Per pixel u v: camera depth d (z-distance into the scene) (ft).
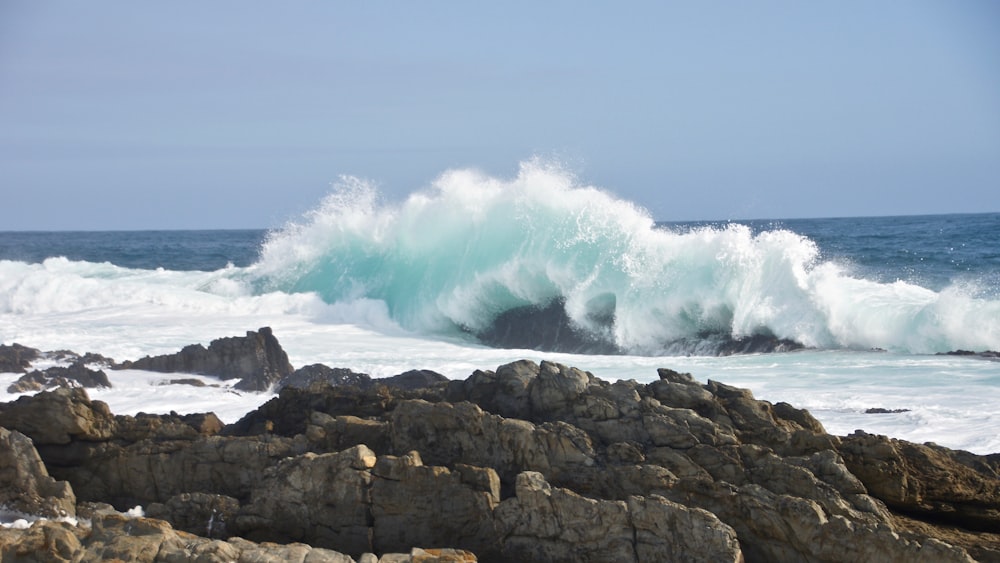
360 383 63.41
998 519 40.70
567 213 105.70
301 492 42.47
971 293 93.56
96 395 68.69
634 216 103.96
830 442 42.60
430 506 41.27
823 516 37.81
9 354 77.51
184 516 43.62
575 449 42.78
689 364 82.17
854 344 88.84
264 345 75.05
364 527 41.63
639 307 98.68
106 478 47.67
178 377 73.56
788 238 95.09
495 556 40.09
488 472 41.29
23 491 45.68
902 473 41.16
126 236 470.39
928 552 35.78
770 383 70.79
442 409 45.03
